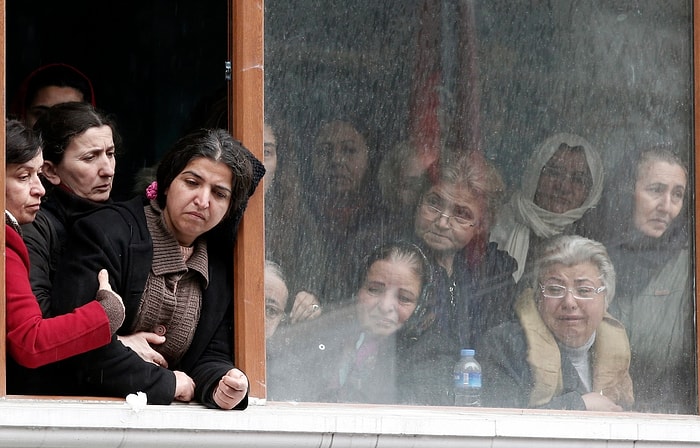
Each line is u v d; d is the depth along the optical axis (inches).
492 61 474.9
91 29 653.9
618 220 483.2
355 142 459.8
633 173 485.1
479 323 467.5
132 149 645.9
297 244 450.9
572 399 473.1
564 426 450.0
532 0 479.8
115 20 653.9
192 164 423.8
